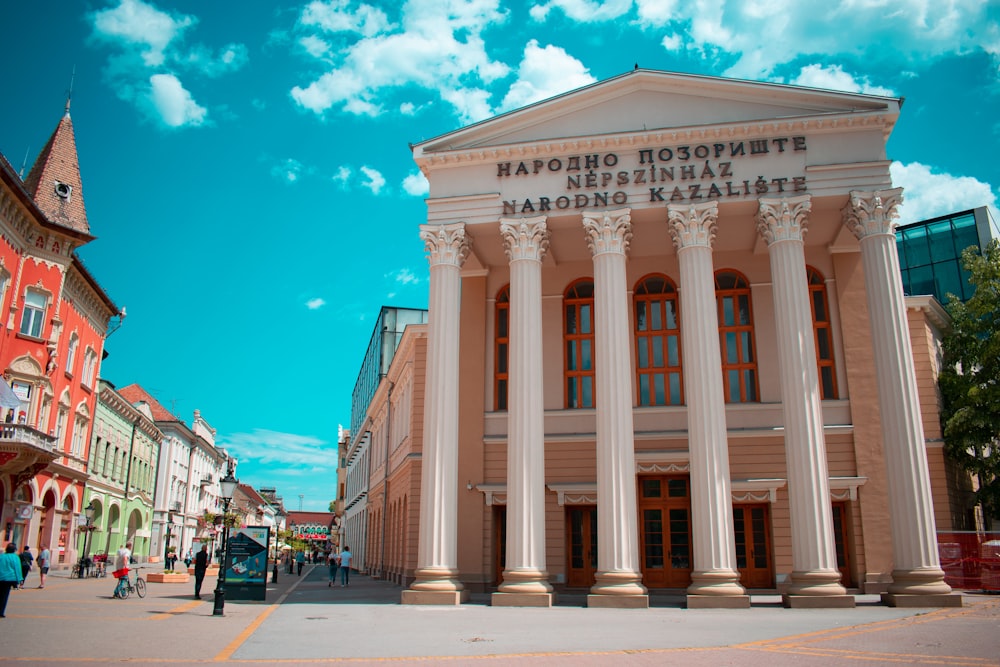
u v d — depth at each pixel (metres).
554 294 25.09
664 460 22.50
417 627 13.26
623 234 20.28
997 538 20.02
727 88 21.05
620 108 21.59
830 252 23.81
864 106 20.20
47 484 34.56
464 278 25.64
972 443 22.91
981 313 25.42
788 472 18.17
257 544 20.84
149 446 57.38
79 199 35.59
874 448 22.09
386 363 52.97
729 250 24.27
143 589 22.56
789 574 19.56
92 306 38.53
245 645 10.78
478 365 24.75
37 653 9.75
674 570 22.30
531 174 21.31
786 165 20.11
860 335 23.11
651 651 10.02
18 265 31.36
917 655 9.32
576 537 23.16
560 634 12.07
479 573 23.08
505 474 23.86
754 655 9.53
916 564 17.14
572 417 23.80
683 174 20.42
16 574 14.66
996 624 12.73
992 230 43.06
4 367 30.64
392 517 37.94
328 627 13.34
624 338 19.48
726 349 23.91
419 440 27.02
